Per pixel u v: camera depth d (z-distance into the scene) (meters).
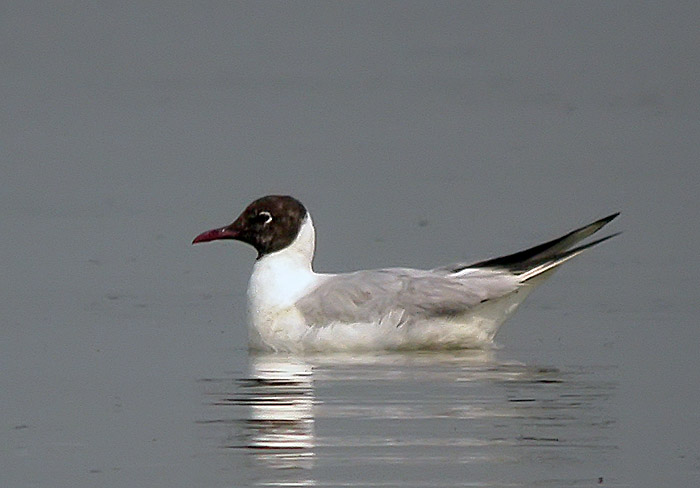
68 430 12.58
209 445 12.05
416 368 14.80
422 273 15.89
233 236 16.14
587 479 11.10
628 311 17.59
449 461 11.53
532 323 17.08
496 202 24.50
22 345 16.05
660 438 12.13
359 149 29.97
